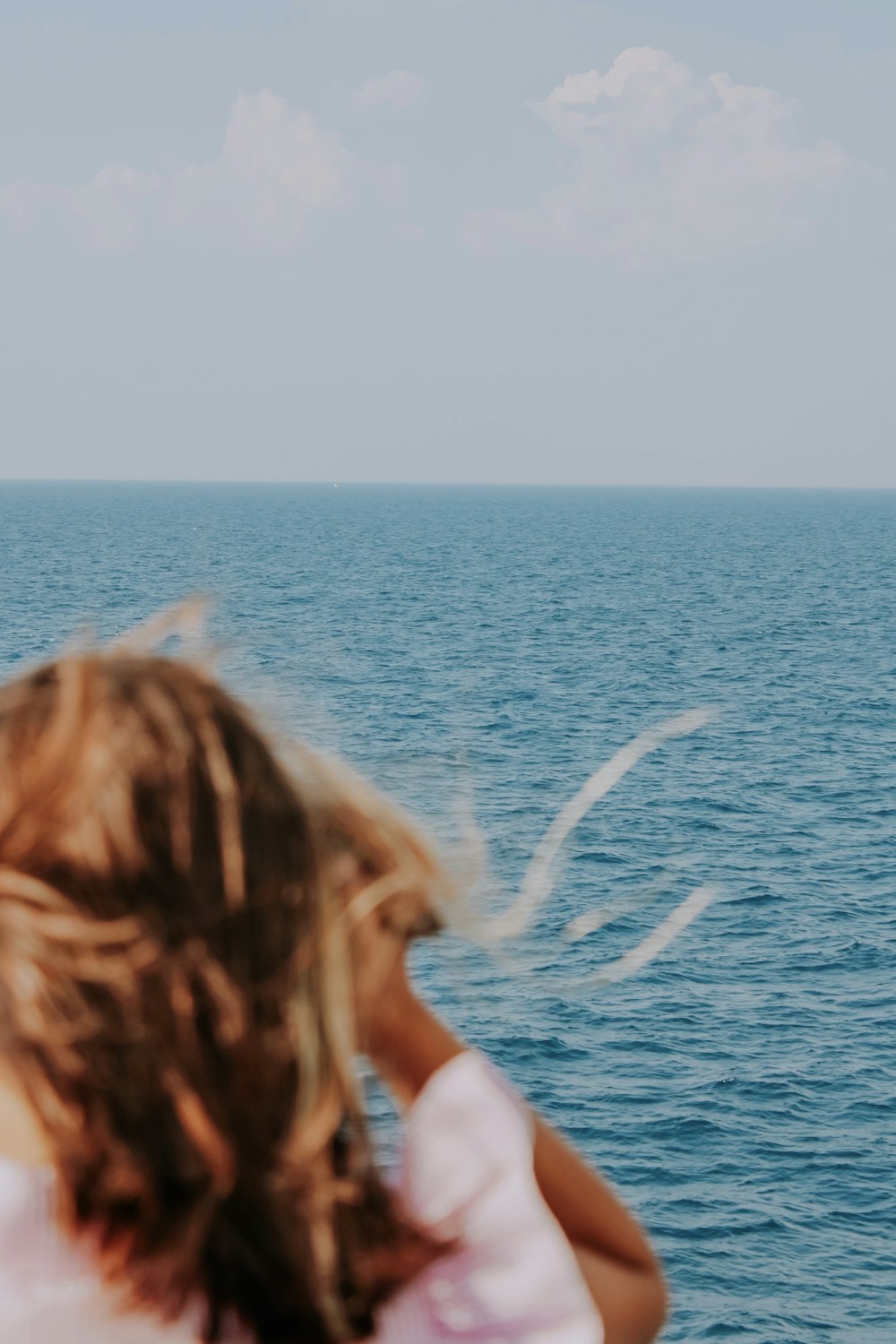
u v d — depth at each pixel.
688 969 28.44
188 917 1.17
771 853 38.66
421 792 1.46
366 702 59.91
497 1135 1.29
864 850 39.34
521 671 72.44
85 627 1.37
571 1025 24.88
